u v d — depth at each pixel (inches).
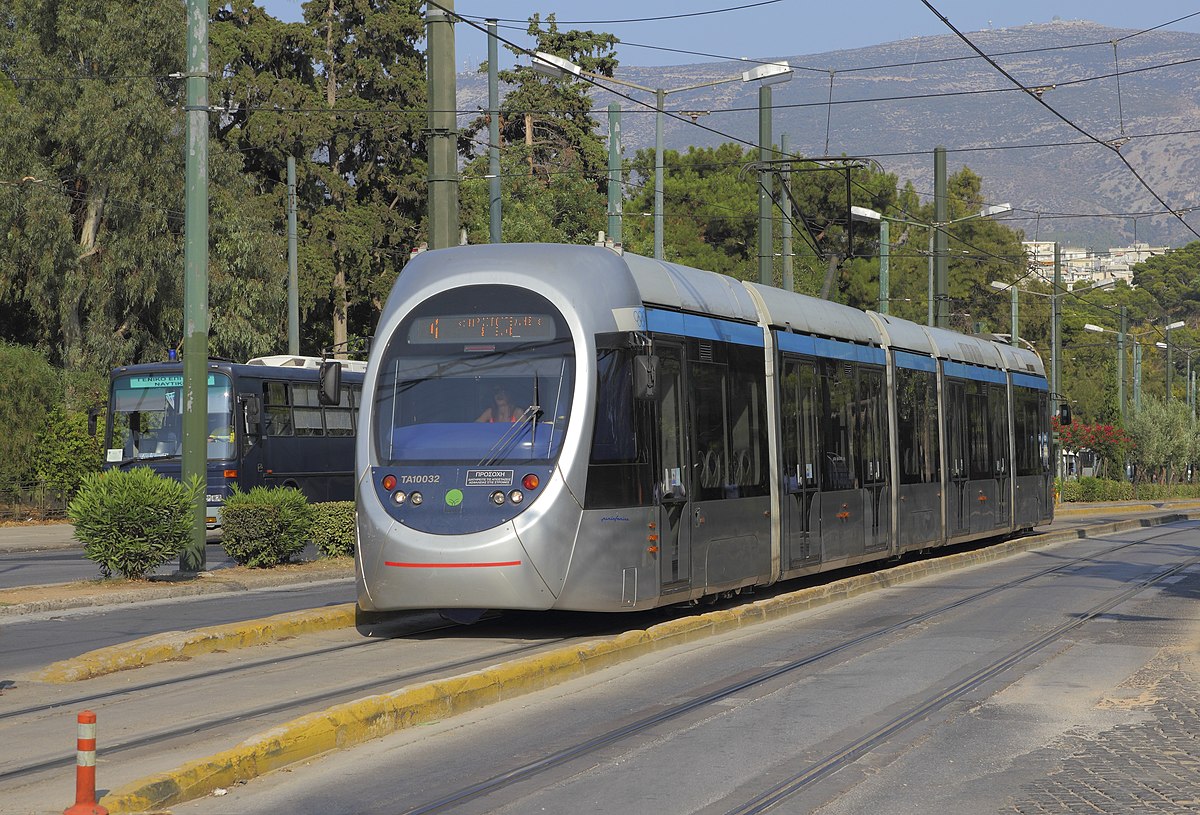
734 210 3189.0
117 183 1888.5
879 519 929.5
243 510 944.3
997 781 372.8
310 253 2440.9
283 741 380.8
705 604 756.0
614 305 629.6
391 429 611.8
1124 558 1170.6
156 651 550.6
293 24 2549.2
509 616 707.4
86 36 1923.0
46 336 2044.8
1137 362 3526.1
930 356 1067.3
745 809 341.4
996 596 840.9
